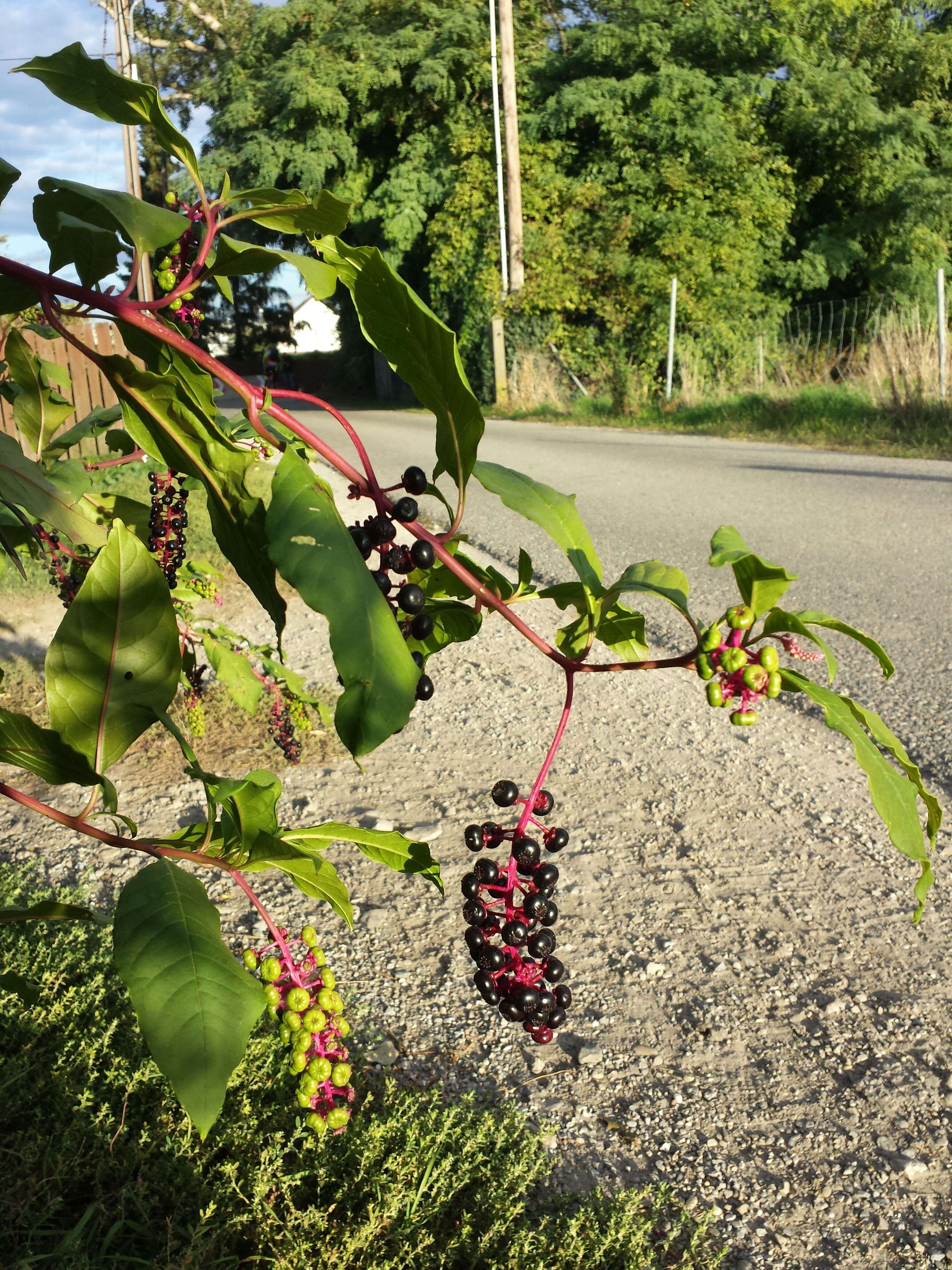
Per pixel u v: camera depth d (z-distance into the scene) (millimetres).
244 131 26609
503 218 22203
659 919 3357
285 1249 2023
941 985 2986
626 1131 2498
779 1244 2176
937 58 22953
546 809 1027
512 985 1005
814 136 21734
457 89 24641
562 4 27328
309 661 5793
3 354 1716
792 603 6473
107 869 3656
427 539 829
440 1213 2182
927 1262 2121
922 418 14008
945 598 6527
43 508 1248
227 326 41156
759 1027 2848
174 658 973
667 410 18938
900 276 21234
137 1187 2125
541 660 5969
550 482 11383
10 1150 2182
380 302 854
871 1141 2443
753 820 4027
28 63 881
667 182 21109
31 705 4852
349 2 26125
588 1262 2021
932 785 4125
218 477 865
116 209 909
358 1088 2510
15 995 2543
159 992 811
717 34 21938
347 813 4039
